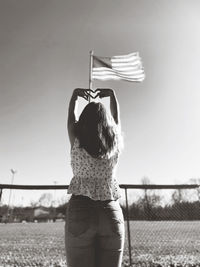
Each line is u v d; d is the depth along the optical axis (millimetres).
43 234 9328
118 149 1551
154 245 5293
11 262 4441
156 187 4441
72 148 1540
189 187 4484
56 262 4453
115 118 1764
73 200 1406
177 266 4199
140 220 5297
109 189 1443
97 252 1374
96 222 1343
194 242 5418
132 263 4328
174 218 5137
